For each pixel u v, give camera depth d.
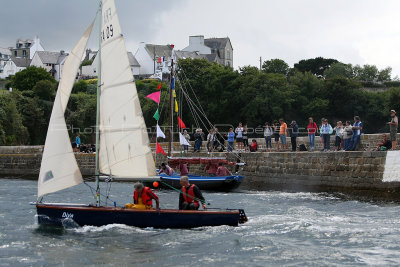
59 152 17.20
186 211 17.27
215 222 17.58
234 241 15.64
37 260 13.89
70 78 17.42
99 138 17.86
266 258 13.88
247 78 76.88
